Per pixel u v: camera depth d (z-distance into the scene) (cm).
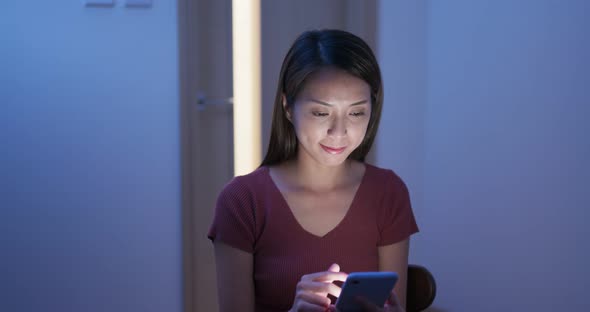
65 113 244
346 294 96
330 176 122
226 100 264
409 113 259
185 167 251
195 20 247
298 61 110
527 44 206
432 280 125
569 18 188
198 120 255
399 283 125
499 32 218
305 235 118
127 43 244
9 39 238
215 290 272
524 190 209
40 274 249
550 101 197
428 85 255
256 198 120
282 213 118
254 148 268
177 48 247
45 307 251
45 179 246
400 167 261
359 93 108
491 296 226
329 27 269
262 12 262
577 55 186
